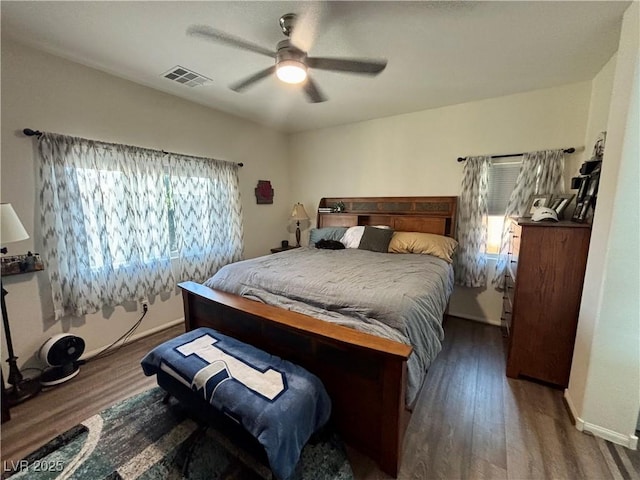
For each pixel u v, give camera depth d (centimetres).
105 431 167
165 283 301
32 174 211
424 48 209
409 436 164
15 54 201
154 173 285
